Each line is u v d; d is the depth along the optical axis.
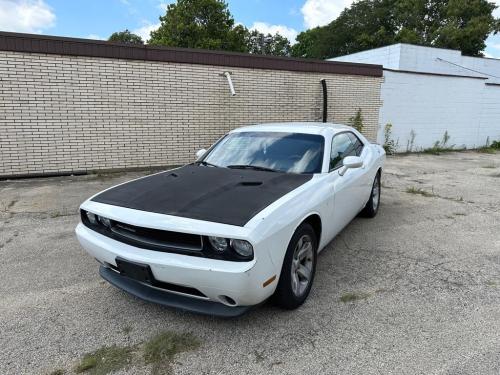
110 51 8.91
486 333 2.83
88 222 3.24
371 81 12.84
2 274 3.88
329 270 3.92
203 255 2.60
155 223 2.70
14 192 7.33
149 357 2.59
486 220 5.70
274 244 2.68
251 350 2.65
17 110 8.34
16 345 2.73
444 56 20.95
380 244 4.67
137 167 9.77
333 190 3.68
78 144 9.03
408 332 2.84
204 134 10.39
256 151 4.22
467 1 40.25
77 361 2.56
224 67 10.27
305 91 11.63
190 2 35.38
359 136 5.48
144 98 9.48
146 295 2.91
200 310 2.70
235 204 2.89
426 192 7.60
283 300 3.03
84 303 3.30
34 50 8.23
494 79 22.34
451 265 4.05
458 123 15.27
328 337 2.79
